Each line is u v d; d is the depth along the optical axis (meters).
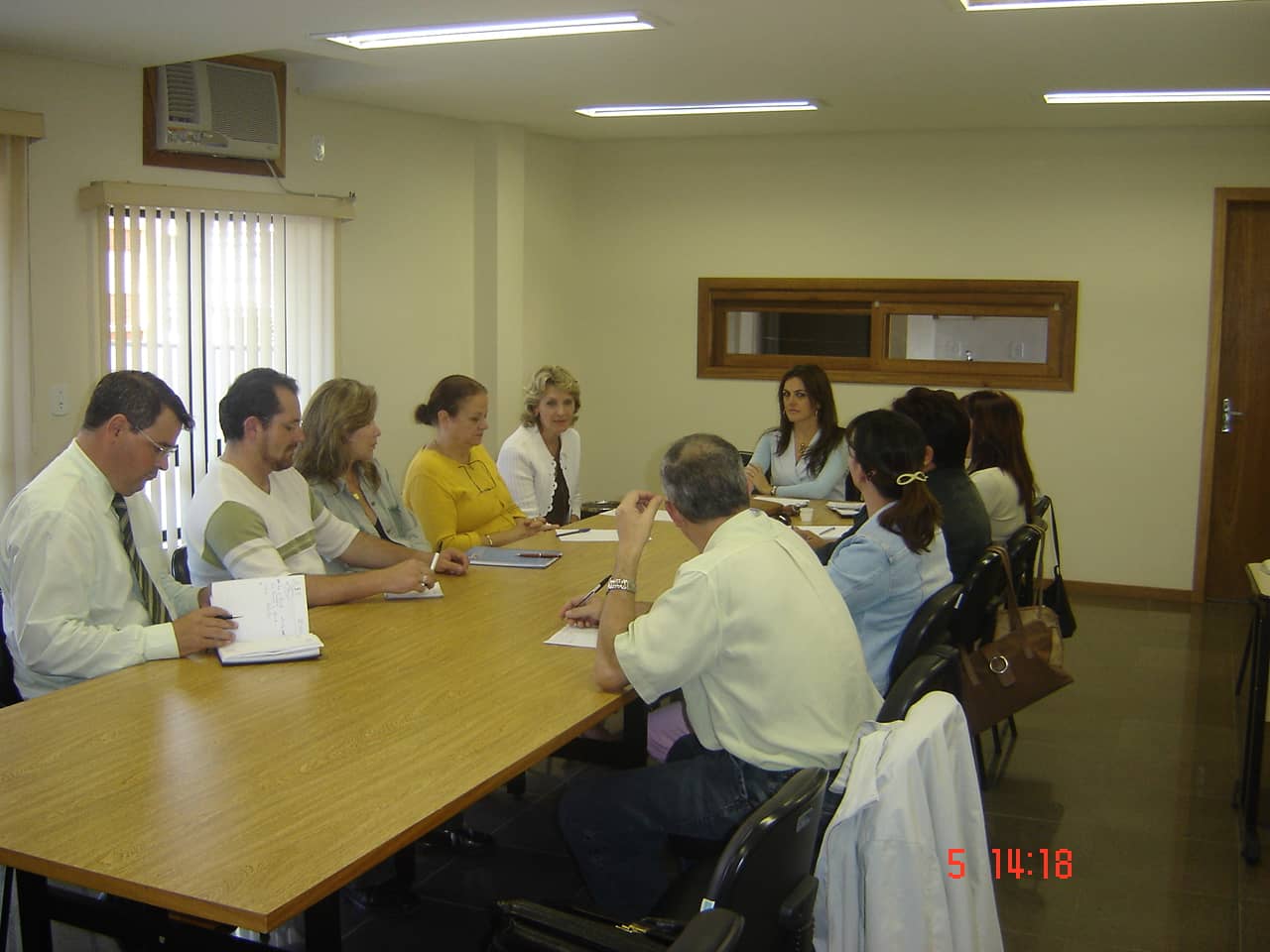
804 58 4.47
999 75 4.75
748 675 2.11
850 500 4.97
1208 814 3.48
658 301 7.06
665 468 2.26
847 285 6.71
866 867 1.73
